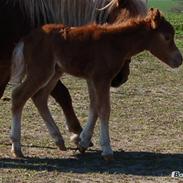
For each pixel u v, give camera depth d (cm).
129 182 862
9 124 1229
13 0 994
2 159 964
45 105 1013
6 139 1104
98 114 956
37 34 966
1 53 995
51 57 957
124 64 998
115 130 1201
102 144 965
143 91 1648
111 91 1609
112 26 962
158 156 1015
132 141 1117
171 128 1238
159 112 1393
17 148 974
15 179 858
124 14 1015
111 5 1021
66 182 851
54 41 953
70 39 952
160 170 933
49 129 1022
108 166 946
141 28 956
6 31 988
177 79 1858
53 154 1008
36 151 1023
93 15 1028
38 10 1012
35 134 1151
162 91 1666
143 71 1966
